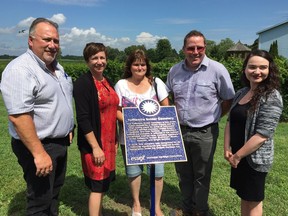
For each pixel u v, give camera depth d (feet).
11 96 8.89
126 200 15.05
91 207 11.80
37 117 9.63
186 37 11.98
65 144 10.71
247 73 9.93
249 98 10.16
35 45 9.44
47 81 9.59
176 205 14.66
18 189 15.52
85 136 11.14
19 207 13.82
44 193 10.22
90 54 11.23
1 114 37.19
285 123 34.24
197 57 11.82
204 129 12.24
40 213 10.37
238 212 13.71
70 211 13.71
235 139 10.37
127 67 12.62
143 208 14.35
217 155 21.12
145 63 12.42
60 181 11.54
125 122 10.57
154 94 12.65
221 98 12.48
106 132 11.56
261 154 9.73
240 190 10.30
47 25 9.46
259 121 9.53
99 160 11.21
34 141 9.18
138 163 10.17
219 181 16.80
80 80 11.14
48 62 9.68
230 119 10.70
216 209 14.01
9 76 8.98
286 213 13.65
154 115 10.82
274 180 16.93
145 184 16.65
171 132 10.69
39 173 9.37
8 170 17.99
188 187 13.42
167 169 18.84
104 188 11.71
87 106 11.04
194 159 12.67
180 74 12.62
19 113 8.91
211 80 12.09
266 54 9.66
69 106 10.53
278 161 20.06
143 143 10.41
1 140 24.73
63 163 11.34
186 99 12.35
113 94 11.68
